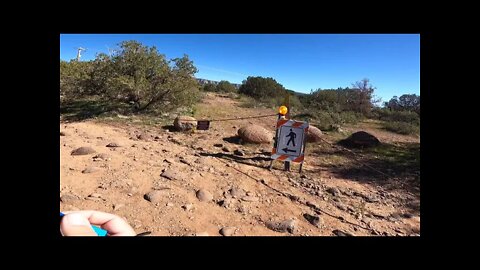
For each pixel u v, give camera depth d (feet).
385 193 17.48
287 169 19.95
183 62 39.11
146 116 35.32
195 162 19.52
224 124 33.71
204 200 14.24
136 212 12.55
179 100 38.11
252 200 14.78
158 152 21.18
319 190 17.06
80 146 20.52
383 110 58.59
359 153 26.21
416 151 27.55
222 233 11.57
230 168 19.13
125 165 17.57
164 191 14.60
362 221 13.76
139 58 37.81
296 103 57.98
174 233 11.24
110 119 32.50
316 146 27.55
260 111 46.47
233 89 78.07
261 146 25.59
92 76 41.11
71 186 14.11
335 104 55.57
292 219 12.85
